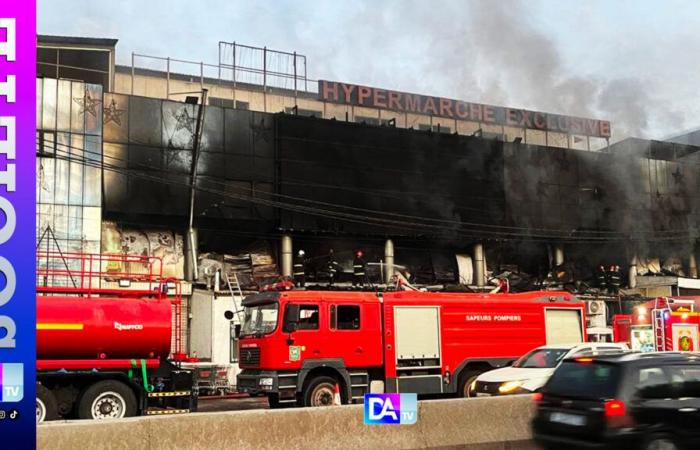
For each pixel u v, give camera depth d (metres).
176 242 33.22
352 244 37.28
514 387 14.09
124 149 31.83
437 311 18.08
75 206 29.33
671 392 8.66
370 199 36.69
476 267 39.69
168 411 15.03
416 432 9.48
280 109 43.66
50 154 29.06
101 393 14.22
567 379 9.09
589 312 32.12
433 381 17.69
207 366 20.48
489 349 18.52
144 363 14.73
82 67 35.62
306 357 16.42
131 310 14.70
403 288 26.39
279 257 34.91
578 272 43.31
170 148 32.78
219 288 30.12
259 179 34.53
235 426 8.32
